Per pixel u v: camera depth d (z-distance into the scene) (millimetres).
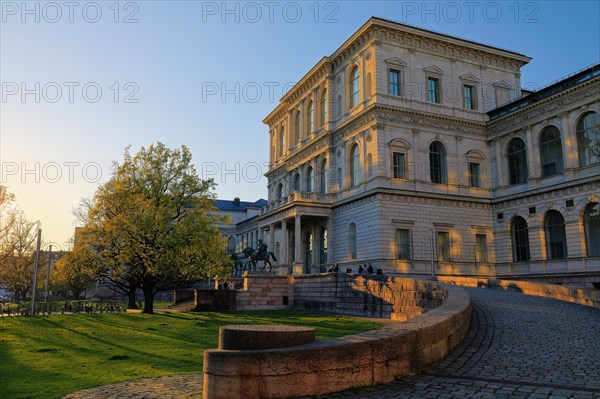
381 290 36000
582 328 18047
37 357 20281
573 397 9930
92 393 12836
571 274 53031
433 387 10844
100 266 45938
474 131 64438
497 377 11602
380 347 11367
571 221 53625
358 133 62312
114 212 44406
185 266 42250
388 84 60438
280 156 88062
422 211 59219
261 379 10000
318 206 65438
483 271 61344
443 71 63750
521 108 59938
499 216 62594
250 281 49125
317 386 10352
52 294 106188
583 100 52969
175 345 23875
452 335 14656
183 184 45750
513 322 19359
